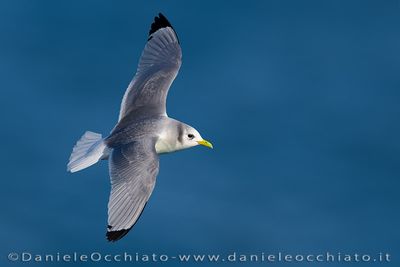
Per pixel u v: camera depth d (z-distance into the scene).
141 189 12.63
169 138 14.30
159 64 15.56
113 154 13.27
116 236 12.27
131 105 14.92
